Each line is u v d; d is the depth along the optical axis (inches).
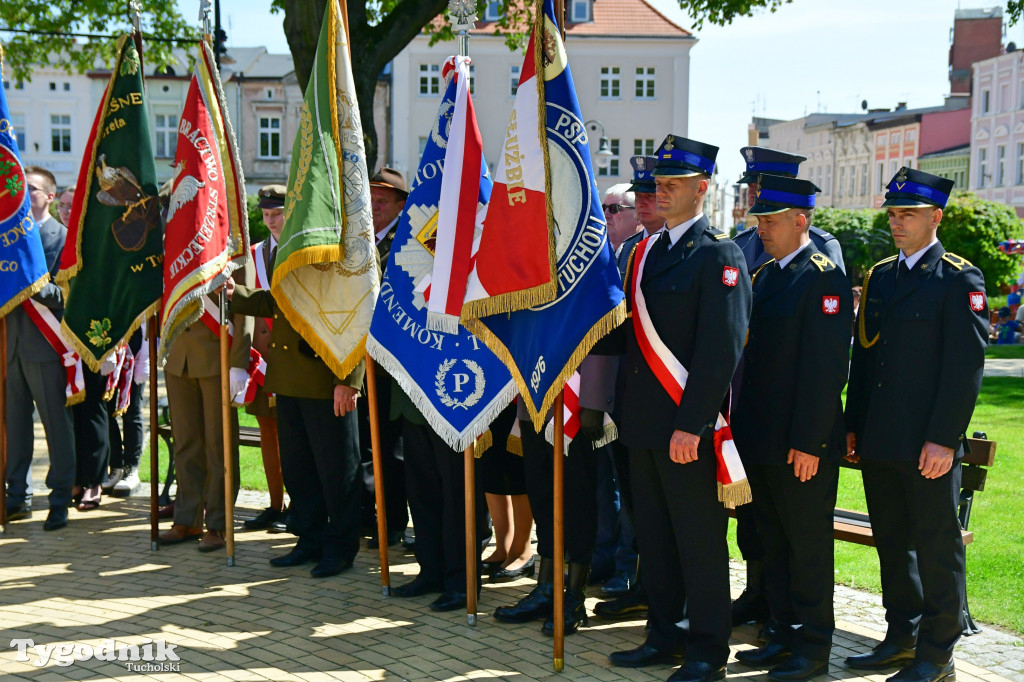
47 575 212.5
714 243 158.9
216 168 223.5
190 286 214.7
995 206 1133.1
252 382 243.9
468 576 184.5
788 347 161.8
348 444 216.8
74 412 267.7
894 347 160.1
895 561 167.2
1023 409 456.4
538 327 166.2
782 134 2755.9
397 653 171.2
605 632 184.1
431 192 194.2
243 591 203.3
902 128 2126.0
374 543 236.4
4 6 573.9
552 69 166.4
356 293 207.8
